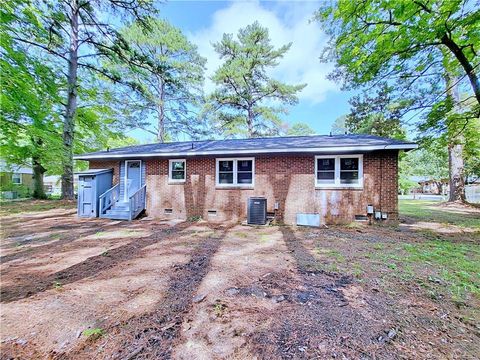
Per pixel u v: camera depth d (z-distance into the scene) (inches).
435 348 87.4
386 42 305.1
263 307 117.0
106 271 164.9
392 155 332.5
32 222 361.4
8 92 422.6
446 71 382.0
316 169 362.3
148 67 657.6
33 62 473.1
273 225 352.8
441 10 259.8
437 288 135.0
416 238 262.5
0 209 475.5
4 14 410.3
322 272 162.4
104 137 756.0
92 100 685.9
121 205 437.1
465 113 366.0
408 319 105.6
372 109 649.6
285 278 153.0
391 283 142.7
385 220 332.2
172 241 251.3
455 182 629.6
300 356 83.6
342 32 359.3
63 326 101.2
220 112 950.4
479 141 515.8
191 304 120.1
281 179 375.2
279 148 353.4
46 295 129.3
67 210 477.1
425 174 1406.3
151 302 122.0
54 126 611.8
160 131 933.2
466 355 83.9
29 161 666.8
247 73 877.8
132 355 84.4
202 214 410.0
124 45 590.9
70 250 215.2
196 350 86.8
